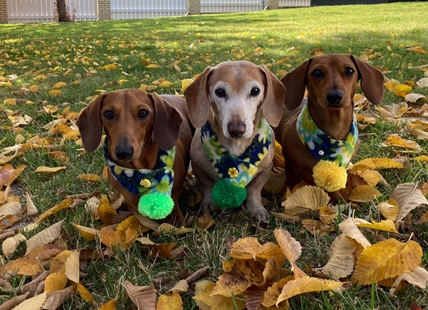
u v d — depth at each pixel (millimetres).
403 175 659
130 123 525
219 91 567
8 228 609
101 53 1815
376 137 812
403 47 1501
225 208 595
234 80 563
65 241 560
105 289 468
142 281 475
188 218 611
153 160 562
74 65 1589
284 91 608
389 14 2842
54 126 922
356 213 579
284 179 685
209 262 497
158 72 1382
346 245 475
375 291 436
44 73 1492
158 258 523
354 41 1707
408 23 2258
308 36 1938
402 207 539
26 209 644
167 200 549
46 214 594
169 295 443
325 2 4859
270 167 619
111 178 588
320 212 562
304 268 481
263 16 3199
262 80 588
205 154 603
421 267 455
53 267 489
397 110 910
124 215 597
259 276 453
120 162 559
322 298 426
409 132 813
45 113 1013
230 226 581
